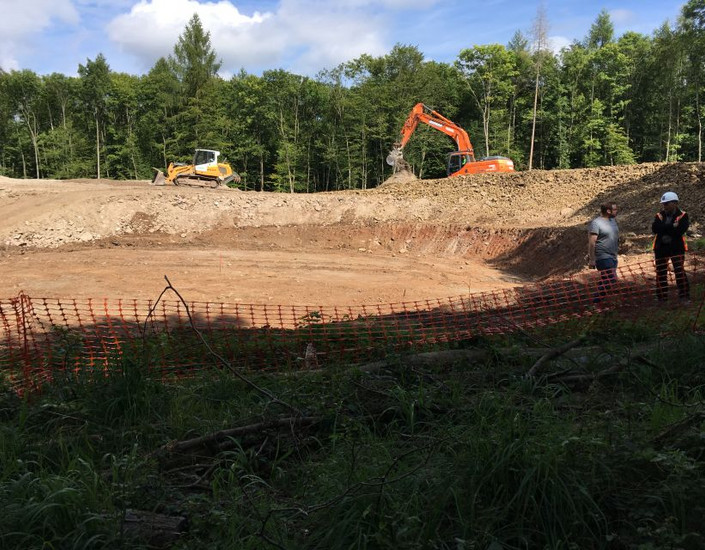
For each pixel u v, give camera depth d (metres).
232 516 2.83
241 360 5.60
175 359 5.44
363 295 12.67
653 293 7.26
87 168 61.03
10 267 15.01
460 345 5.70
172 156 56.59
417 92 54.66
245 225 22.30
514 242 18.52
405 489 2.84
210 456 3.75
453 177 25.92
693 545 2.43
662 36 52.91
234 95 58.75
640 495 2.73
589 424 3.44
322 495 3.02
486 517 2.60
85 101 62.50
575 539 2.54
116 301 11.34
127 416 4.22
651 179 19.31
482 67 55.72
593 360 4.75
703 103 55.00
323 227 22.27
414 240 20.86
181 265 15.80
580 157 56.94
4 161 66.12
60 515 2.72
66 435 3.93
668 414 3.64
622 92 55.00
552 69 57.03
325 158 56.50
